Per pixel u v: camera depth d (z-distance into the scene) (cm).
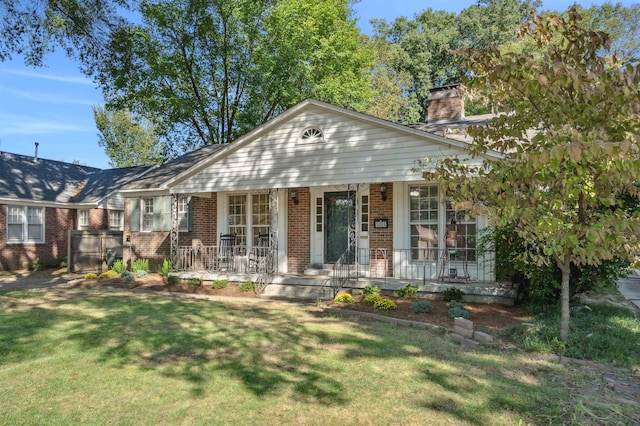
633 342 600
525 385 466
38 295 1142
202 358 575
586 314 754
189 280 1274
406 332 718
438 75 3356
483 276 1034
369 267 1191
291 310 934
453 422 380
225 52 2209
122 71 1883
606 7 2464
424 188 1133
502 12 3369
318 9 2167
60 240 2133
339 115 1135
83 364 548
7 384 478
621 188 519
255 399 435
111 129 4138
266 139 1235
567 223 525
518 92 521
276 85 2164
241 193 1423
